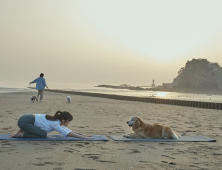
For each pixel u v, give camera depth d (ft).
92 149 16.72
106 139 19.65
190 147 17.80
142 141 19.51
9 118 30.91
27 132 19.17
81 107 48.83
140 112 42.32
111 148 17.13
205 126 28.09
